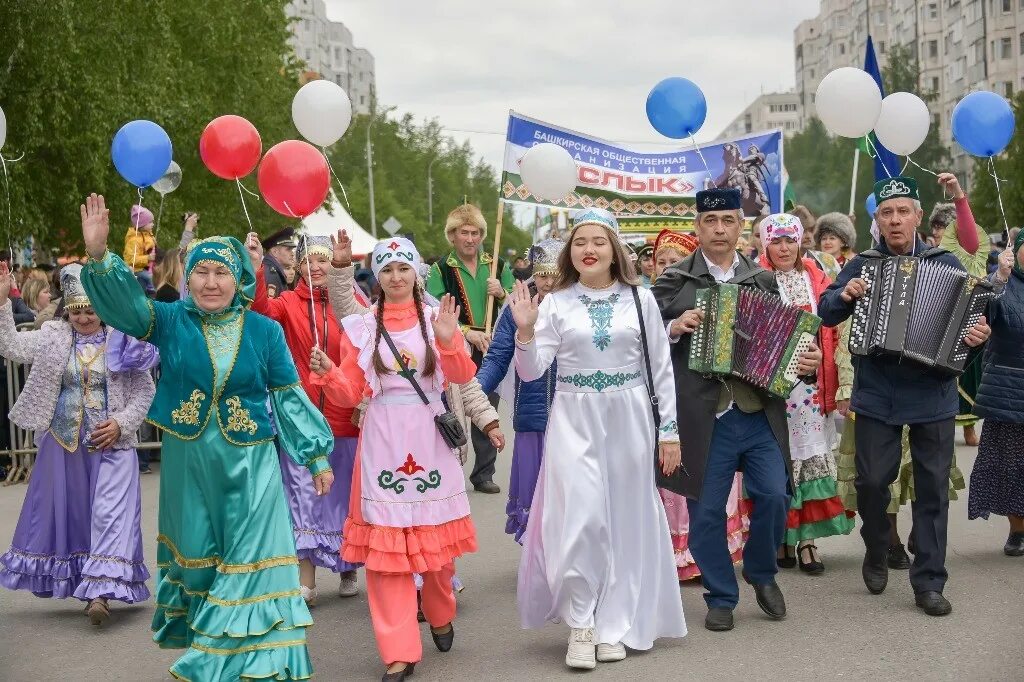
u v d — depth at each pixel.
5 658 6.41
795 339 6.37
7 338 7.02
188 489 5.38
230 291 5.44
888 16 99.38
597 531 5.97
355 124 59.81
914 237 6.89
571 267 6.27
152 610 7.40
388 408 5.95
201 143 7.44
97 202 5.25
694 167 12.11
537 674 5.85
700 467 6.44
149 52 25.23
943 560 6.73
